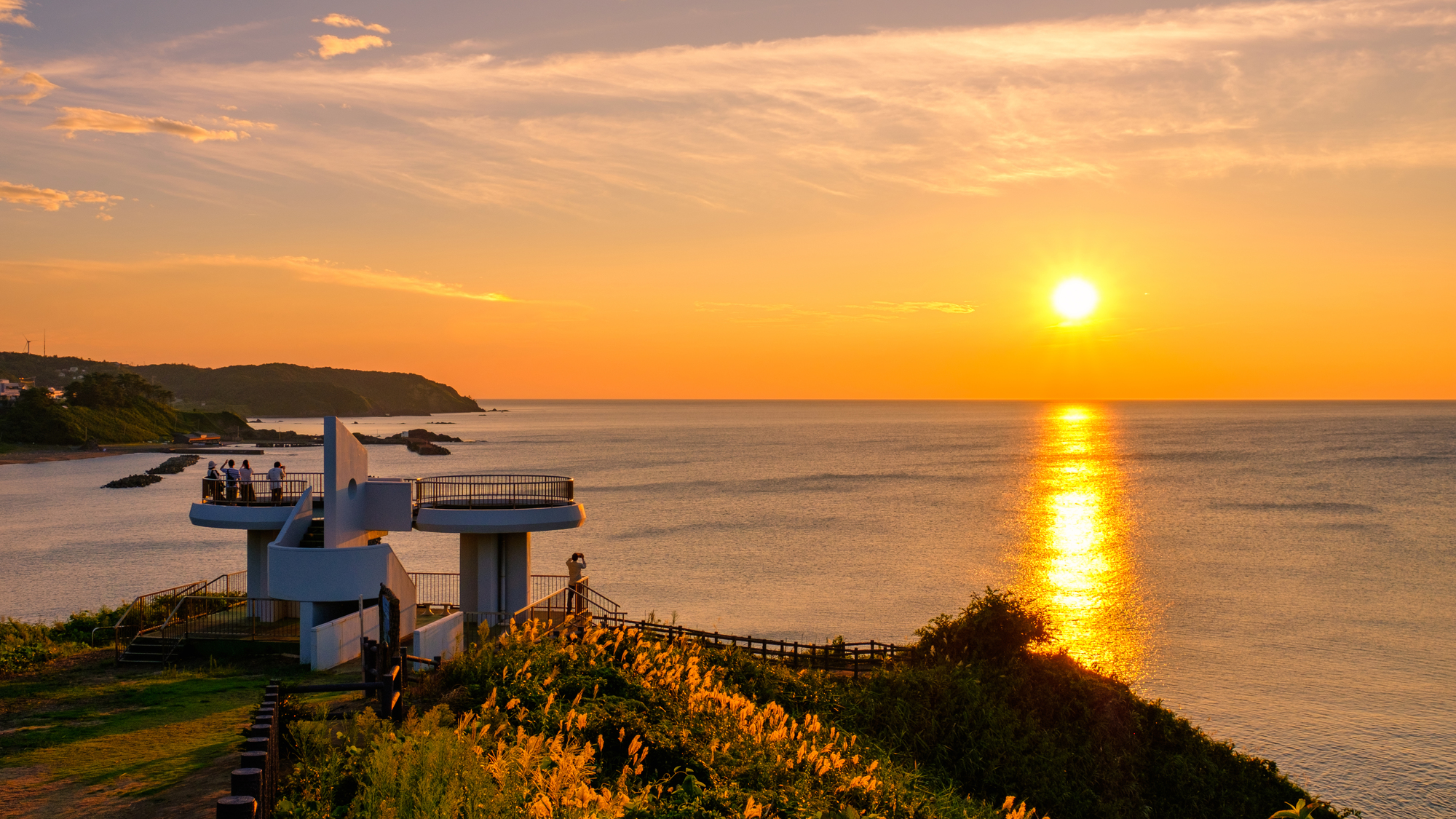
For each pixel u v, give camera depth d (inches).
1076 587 2632.9
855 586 2635.3
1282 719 1592.0
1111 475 6323.8
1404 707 1654.8
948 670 997.2
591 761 519.5
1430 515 4232.3
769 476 6358.3
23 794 482.3
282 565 996.6
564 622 1146.0
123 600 2271.2
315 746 458.9
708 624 2169.0
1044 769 842.8
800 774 585.9
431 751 378.3
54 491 5290.4
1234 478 6117.1
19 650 944.3
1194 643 2062.0
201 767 528.1
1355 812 967.0
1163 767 920.9
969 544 3415.4
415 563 3036.4
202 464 7411.4
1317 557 3147.1
